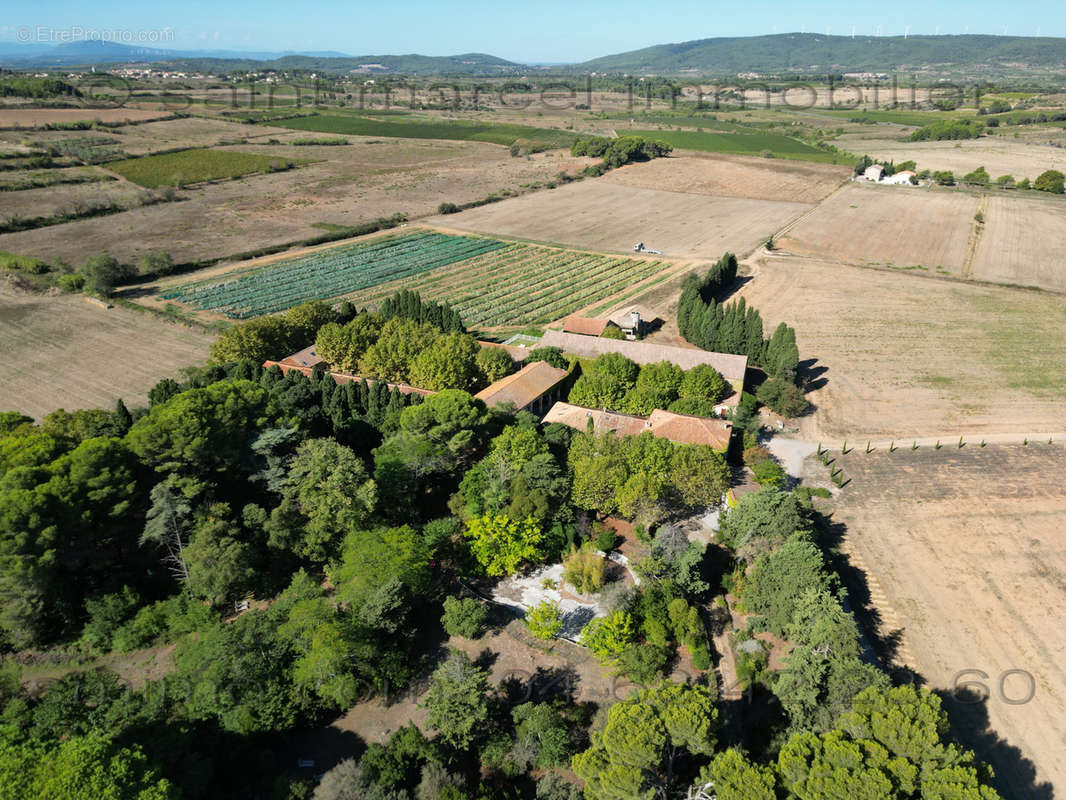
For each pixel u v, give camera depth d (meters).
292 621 58.19
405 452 78.62
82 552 64.06
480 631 65.75
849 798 41.53
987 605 71.31
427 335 111.38
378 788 47.06
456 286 173.25
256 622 58.25
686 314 136.25
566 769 53.03
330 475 70.94
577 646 64.56
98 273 159.50
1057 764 55.22
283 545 68.56
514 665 62.16
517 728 55.03
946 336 140.38
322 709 56.69
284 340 116.44
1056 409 111.44
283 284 171.62
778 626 63.84
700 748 47.66
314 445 73.50
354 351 110.38
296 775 51.41
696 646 62.62
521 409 96.56
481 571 72.50
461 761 53.59
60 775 41.12
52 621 63.16
